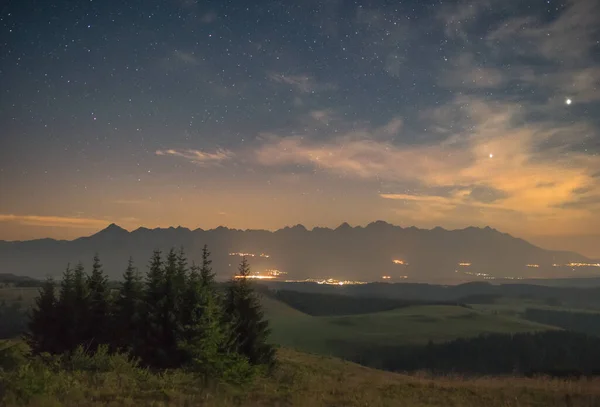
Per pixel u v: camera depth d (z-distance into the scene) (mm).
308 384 21359
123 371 18422
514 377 35875
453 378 33156
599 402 19031
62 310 28984
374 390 20484
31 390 13023
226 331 19750
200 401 14008
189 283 26578
